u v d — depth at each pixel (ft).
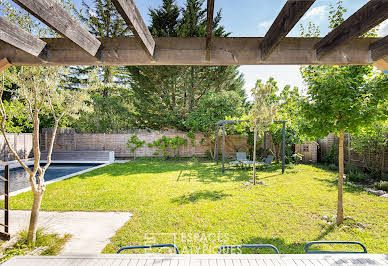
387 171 23.17
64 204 15.65
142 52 6.88
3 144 37.04
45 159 43.14
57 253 9.41
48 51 6.66
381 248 9.58
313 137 12.51
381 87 9.91
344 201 15.84
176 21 45.11
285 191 18.51
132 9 4.82
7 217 10.75
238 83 58.29
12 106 26.18
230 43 6.96
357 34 5.23
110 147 46.57
